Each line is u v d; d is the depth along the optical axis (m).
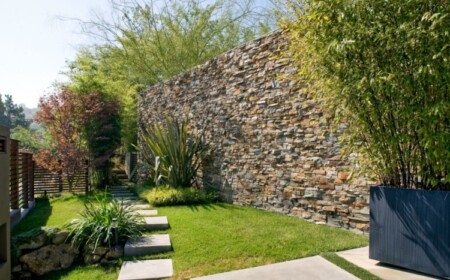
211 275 3.35
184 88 9.27
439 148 2.76
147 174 11.16
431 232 2.93
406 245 3.11
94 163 10.70
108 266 4.08
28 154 7.86
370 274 3.11
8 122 36.31
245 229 4.86
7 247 3.86
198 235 4.63
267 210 6.25
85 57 14.70
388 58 2.95
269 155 6.21
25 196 7.17
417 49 2.76
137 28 14.31
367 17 3.00
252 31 14.73
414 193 3.07
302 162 5.53
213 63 7.92
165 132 8.55
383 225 3.31
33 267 4.23
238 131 7.02
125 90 14.77
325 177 5.14
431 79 2.71
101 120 10.90
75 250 4.41
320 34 3.31
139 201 7.85
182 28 14.41
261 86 6.38
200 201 7.30
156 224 5.02
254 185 6.59
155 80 14.97
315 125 5.27
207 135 8.12
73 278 3.89
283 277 3.18
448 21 2.58
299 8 3.79
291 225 5.07
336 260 3.53
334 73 3.26
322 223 5.15
